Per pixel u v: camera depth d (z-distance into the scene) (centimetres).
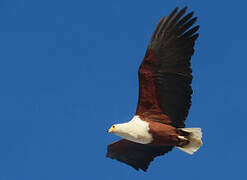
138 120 1612
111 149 1853
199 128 1588
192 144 1600
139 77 1569
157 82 1562
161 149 1803
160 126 1596
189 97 1553
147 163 1823
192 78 1527
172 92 1567
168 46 1530
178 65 1532
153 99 1590
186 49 1520
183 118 1585
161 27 1528
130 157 1845
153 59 1539
